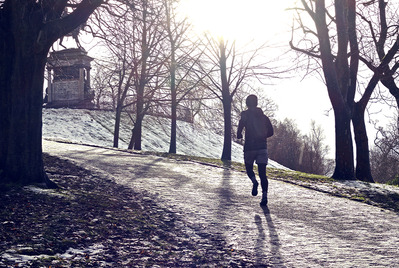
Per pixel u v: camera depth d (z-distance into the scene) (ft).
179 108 90.74
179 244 17.15
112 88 91.35
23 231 15.98
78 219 18.63
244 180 38.88
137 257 14.83
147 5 30.76
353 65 50.98
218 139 191.52
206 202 26.50
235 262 14.94
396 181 63.82
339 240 18.66
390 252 16.70
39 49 25.62
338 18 47.91
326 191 34.73
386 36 55.31
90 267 13.33
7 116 25.72
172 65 69.41
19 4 25.05
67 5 27.45
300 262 15.07
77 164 38.75
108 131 136.87
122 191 27.84
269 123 25.90
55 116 133.39
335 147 47.11
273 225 21.12
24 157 25.41
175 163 51.16
